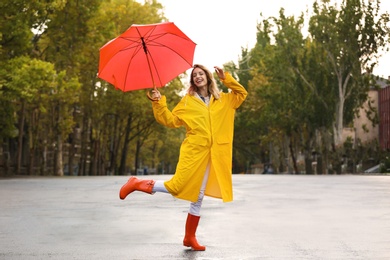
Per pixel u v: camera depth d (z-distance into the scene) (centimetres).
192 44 705
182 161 688
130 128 6838
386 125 9350
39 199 1585
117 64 700
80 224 993
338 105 6194
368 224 991
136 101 5812
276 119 6825
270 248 739
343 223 1004
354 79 6047
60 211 1227
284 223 1005
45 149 6128
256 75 7725
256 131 8488
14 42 3844
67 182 2839
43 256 687
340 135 6216
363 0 5906
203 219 1064
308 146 7000
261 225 976
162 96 700
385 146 9300
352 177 3734
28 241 803
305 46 6266
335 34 5944
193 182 688
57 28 4716
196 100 695
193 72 699
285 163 8269
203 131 686
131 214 1160
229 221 1033
